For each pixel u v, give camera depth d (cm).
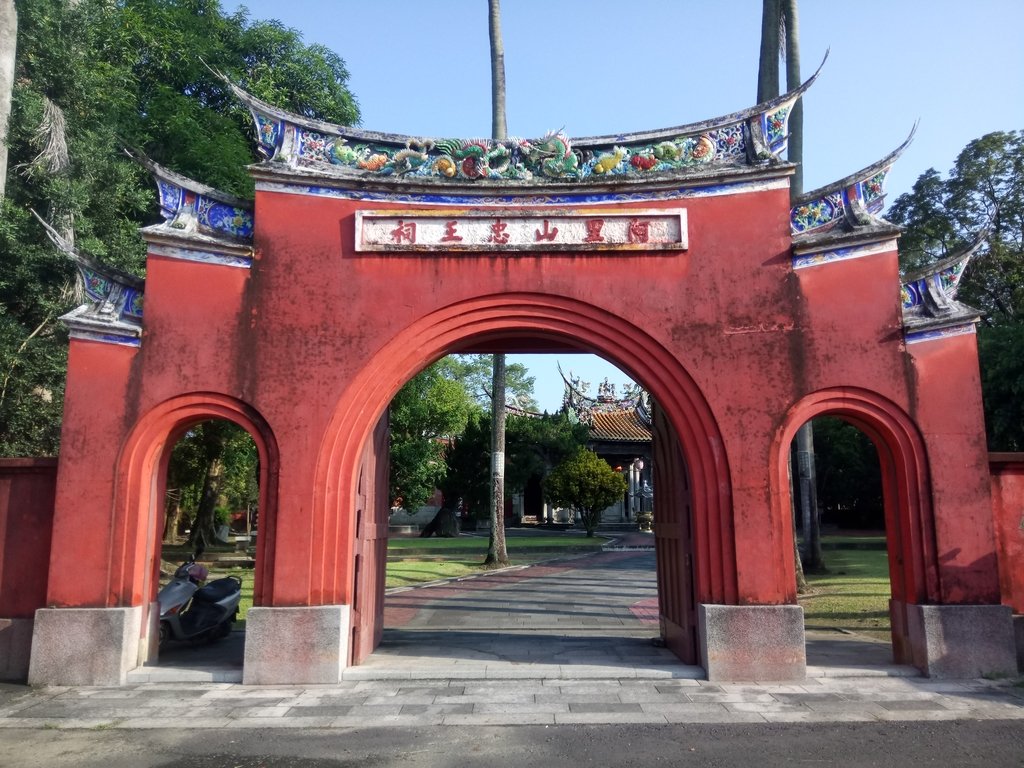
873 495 4134
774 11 1659
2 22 1272
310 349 909
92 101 1541
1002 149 2930
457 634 1199
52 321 1435
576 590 1809
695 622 914
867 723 699
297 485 880
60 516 870
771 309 912
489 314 930
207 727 700
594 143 962
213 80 2247
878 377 893
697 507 892
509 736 670
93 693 815
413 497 2944
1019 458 901
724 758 612
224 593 1141
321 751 634
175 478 2177
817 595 1520
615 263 933
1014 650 848
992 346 2064
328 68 2541
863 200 945
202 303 912
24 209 1425
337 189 943
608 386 4403
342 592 879
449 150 961
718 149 961
